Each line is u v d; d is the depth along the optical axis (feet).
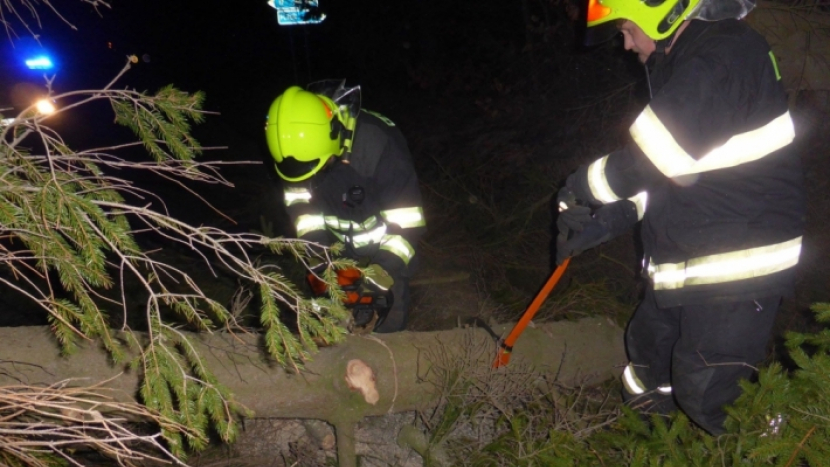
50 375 6.81
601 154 16.15
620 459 7.38
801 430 5.97
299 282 11.59
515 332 7.70
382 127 7.82
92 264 4.79
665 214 6.71
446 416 7.77
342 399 7.48
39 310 10.82
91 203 4.70
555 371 8.38
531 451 7.27
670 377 7.88
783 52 11.30
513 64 21.44
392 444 8.50
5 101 13.24
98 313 5.10
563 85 19.06
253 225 15.88
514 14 24.20
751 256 6.27
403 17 28.96
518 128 19.61
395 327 8.64
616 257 13.14
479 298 11.71
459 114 23.66
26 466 5.13
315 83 7.86
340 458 7.70
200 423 5.32
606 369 8.79
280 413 7.52
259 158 19.83
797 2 11.68
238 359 7.22
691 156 5.90
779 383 6.34
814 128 14.49
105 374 6.85
